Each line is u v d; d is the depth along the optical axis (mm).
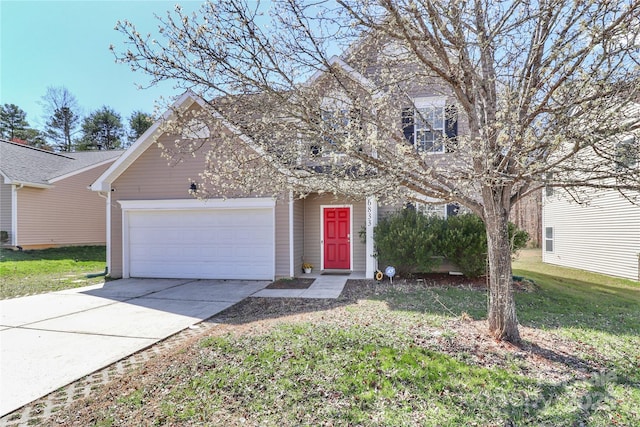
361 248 10711
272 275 9727
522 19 3377
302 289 8242
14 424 2900
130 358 4277
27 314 6371
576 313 5789
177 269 10273
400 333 4438
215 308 6703
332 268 10867
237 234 9953
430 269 8867
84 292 8383
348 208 10805
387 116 4453
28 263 12430
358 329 4629
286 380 3320
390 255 8969
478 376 3340
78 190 17953
